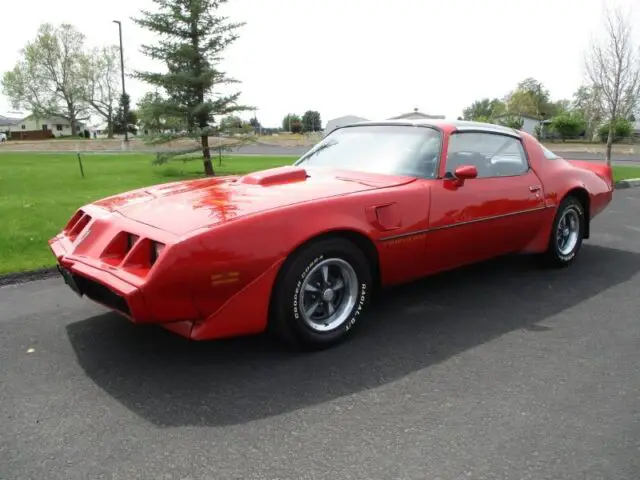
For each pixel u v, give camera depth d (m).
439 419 2.39
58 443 2.23
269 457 2.12
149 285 2.49
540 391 2.64
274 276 2.79
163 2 15.47
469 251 3.85
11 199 8.30
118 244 2.84
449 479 1.99
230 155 24.17
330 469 2.05
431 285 4.32
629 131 39.28
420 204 3.42
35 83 70.44
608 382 2.74
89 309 3.84
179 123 16.14
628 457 2.12
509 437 2.26
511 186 4.07
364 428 2.33
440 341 3.25
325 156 4.17
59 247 3.24
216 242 2.60
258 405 2.52
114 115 71.31
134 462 2.10
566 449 2.17
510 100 71.38
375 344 3.20
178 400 2.57
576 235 4.88
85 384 2.73
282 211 2.83
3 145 41.25
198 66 15.95
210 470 2.05
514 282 4.42
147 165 18.53
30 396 2.61
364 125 4.42
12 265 4.80
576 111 46.78
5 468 2.06
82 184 11.62
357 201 3.13
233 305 2.73
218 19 15.73
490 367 2.91
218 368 2.90
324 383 2.73
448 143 3.76
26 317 3.68
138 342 3.25
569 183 4.64
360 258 3.16
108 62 70.56
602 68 14.48
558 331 3.41
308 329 3.00
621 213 8.16
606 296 4.09
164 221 2.79
